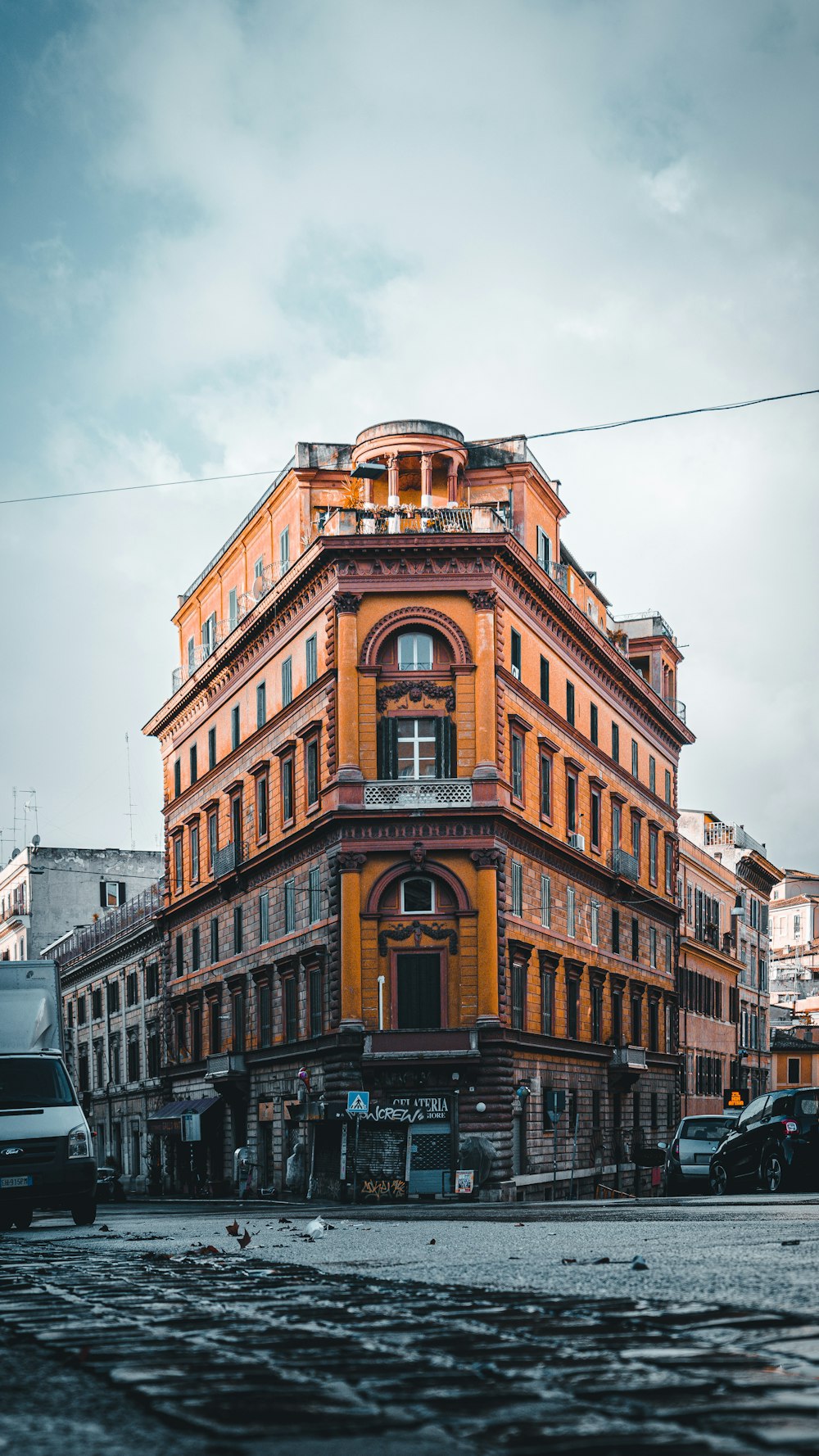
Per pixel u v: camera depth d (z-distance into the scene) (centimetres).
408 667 4700
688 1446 436
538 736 5116
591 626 5631
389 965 4559
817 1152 2811
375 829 4591
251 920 5603
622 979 6072
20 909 10200
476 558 4716
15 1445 460
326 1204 4438
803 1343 613
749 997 9094
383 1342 651
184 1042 6525
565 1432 459
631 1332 654
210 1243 1424
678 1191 3772
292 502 5297
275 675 5362
